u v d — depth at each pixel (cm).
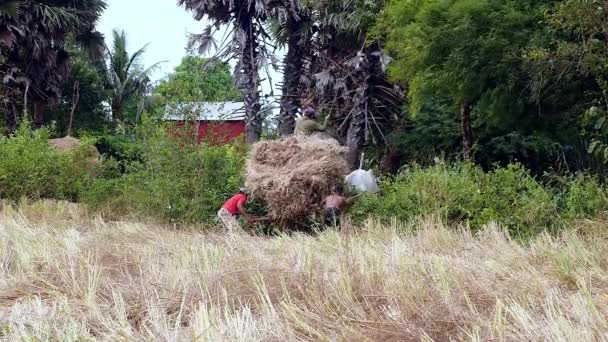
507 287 506
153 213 1121
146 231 944
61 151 1511
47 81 2242
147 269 623
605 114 966
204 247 724
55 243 780
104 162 1536
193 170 1134
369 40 1677
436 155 1672
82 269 590
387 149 1772
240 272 561
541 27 1070
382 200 1005
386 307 459
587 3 902
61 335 422
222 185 1130
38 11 2108
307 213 993
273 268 571
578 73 1023
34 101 2264
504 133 1541
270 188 996
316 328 429
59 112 3103
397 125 1772
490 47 1066
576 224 829
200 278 552
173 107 1245
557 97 1097
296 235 910
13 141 1488
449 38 1100
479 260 639
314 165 991
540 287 502
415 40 1145
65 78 2298
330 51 1866
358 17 1652
